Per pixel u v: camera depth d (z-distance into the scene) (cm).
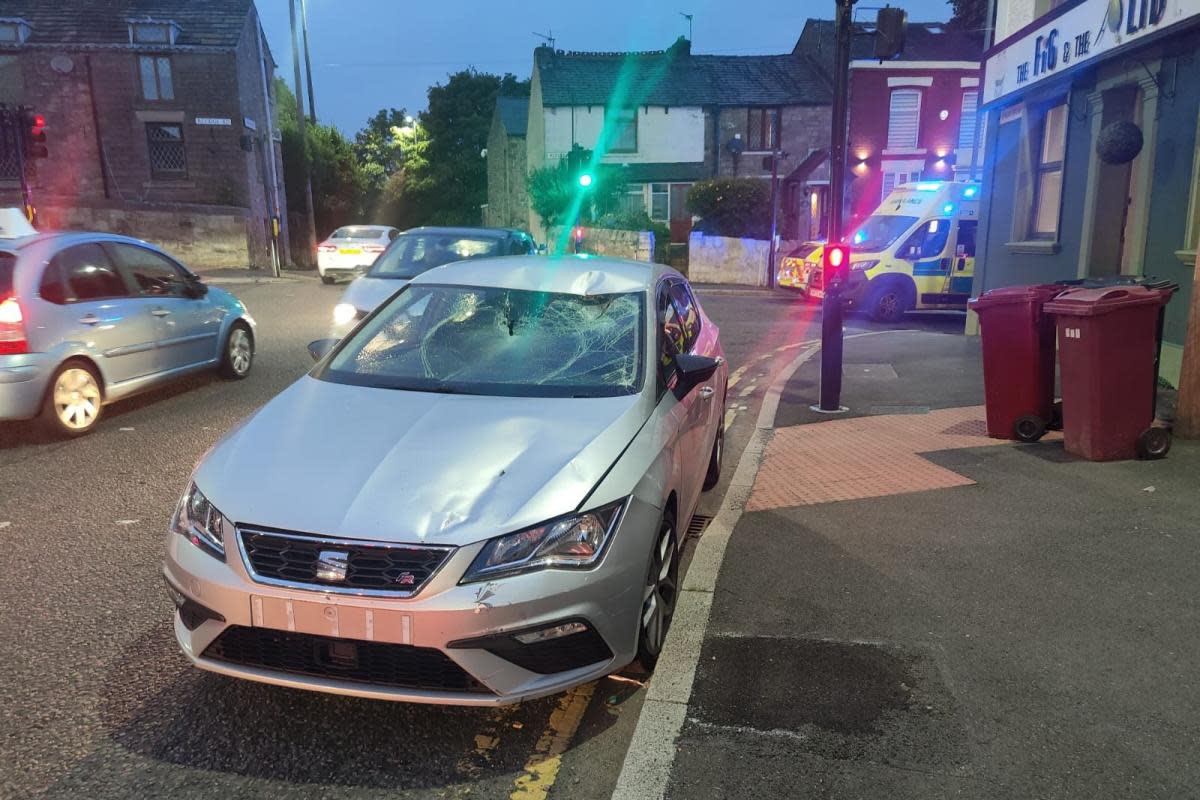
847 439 707
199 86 2720
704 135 3422
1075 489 549
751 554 462
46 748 294
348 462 314
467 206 5781
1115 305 577
